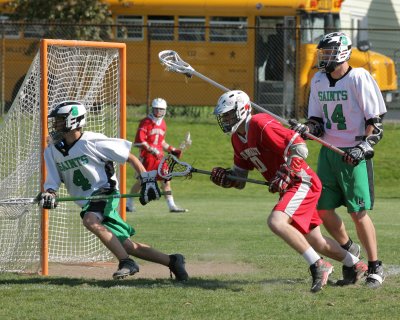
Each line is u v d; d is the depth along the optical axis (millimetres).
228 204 40906
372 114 18703
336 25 62469
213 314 15984
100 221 19125
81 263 23297
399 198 44469
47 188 18938
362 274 19250
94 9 63312
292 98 60938
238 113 17734
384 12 82125
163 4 63844
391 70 64062
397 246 25797
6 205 19891
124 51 23531
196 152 54688
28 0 63688
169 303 16922
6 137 22453
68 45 22156
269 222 17891
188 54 63719
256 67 62375
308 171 18172
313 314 16000
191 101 63812
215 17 63188
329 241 19016
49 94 22703
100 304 16859
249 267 21969
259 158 18172
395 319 15672
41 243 21219
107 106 24047
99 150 18906
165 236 28484
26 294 17906
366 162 18984
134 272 19141
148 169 37281
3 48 58875
